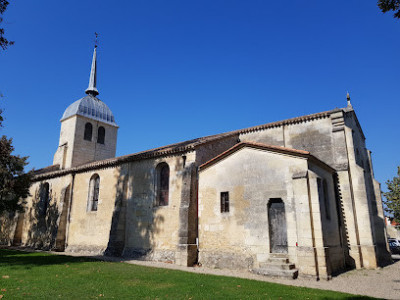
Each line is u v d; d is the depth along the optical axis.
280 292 10.20
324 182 17.12
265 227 15.45
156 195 21.16
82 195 26.52
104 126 38.16
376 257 17.86
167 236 19.48
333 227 16.72
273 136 23.03
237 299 9.19
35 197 31.70
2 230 33.62
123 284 10.93
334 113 20.59
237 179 17.12
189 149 19.91
